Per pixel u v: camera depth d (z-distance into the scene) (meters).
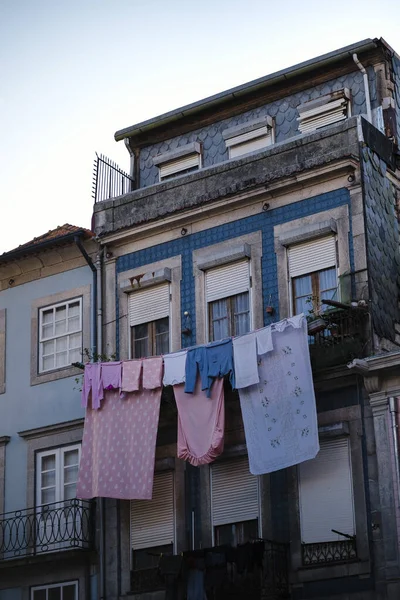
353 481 22.02
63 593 25.00
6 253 27.75
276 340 22.50
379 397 21.95
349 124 23.86
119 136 28.41
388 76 25.67
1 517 26.27
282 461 21.98
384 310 23.06
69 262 27.27
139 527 24.39
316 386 22.77
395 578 21.00
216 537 23.39
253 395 22.56
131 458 23.89
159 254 25.80
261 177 24.44
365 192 23.42
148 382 23.88
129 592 24.05
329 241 23.59
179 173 27.67
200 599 21.94
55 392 26.50
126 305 25.98
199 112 27.58
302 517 22.45
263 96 26.98
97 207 26.69
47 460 26.22
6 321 27.86
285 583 22.12
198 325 24.77
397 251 24.31
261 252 24.36
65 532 24.94
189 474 24.02
